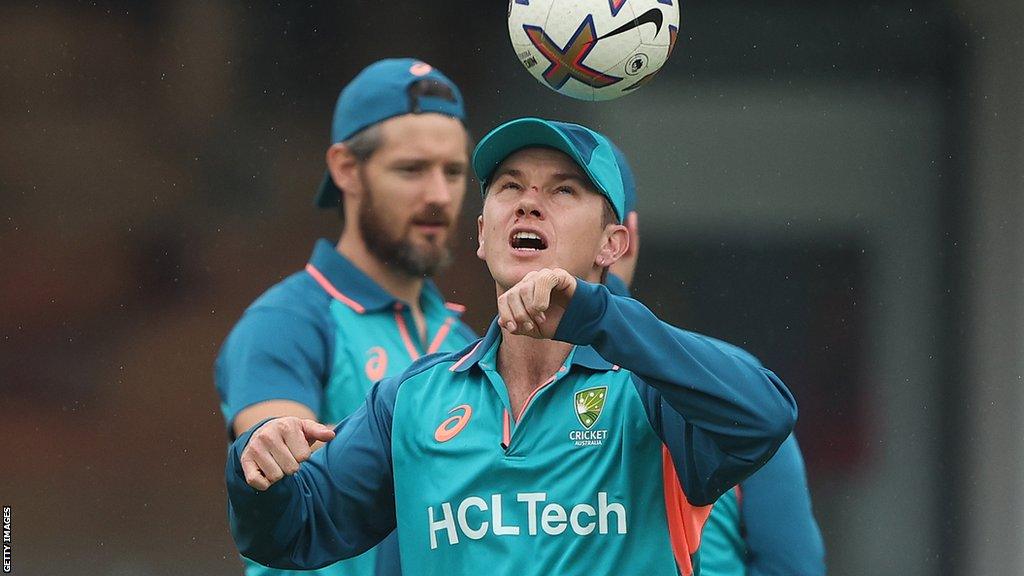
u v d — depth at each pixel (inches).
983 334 1487.5
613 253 459.2
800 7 1487.5
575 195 445.7
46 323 1492.4
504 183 448.8
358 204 724.0
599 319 400.2
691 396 402.9
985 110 1482.5
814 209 1498.5
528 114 1486.2
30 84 1509.6
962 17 1477.6
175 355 1498.5
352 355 689.6
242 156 1508.4
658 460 431.5
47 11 1509.6
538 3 516.7
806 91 1496.1
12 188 1504.7
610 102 1489.9
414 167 721.6
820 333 1494.8
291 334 676.1
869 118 1498.5
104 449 1483.8
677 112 1496.1
